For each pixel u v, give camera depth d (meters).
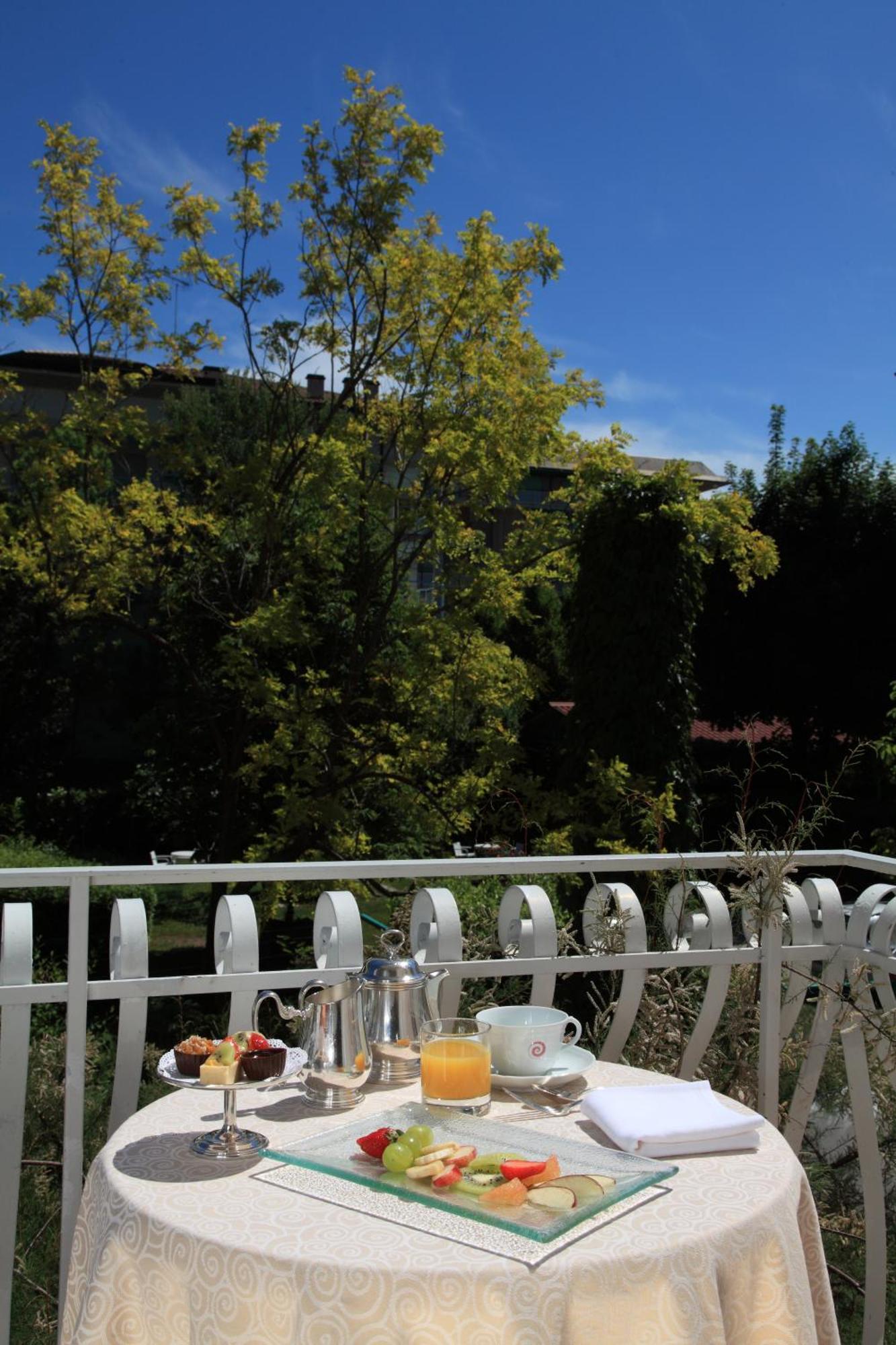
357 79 9.70
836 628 21.14
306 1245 1.36
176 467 10.37
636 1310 1.33
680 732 8.34
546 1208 1.43
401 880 10.20
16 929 2.12
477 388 9.70
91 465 10.22
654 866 2.74
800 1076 2.89
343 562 11.23
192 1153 1.68
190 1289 1.38
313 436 10.55
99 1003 7.47
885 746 11.06
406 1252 1.34
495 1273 1.29
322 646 11.16
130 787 15.80
